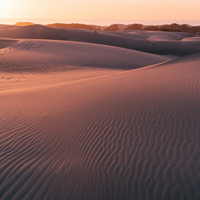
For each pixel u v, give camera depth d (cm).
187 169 424
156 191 392
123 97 845
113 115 686
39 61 2961
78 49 3872
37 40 4375
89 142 561
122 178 429
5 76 2222
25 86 1688
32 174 471
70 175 456
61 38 8000
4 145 604
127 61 3625
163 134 545
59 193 416
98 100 860
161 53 6550
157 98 778
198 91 812
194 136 521
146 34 11175
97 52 3853
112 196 396
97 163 478
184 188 388
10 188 437
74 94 1039
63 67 2802
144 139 536
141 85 1012
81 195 406
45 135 638
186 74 1149
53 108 860
